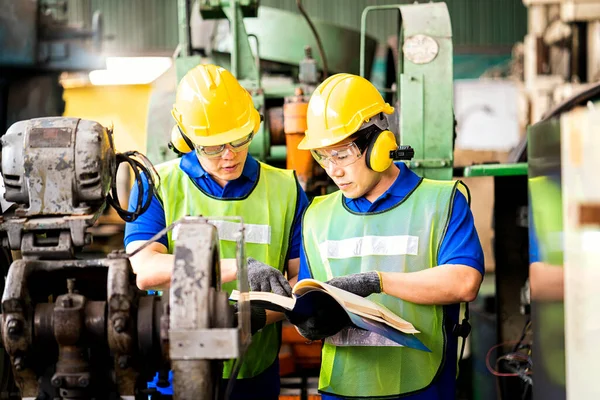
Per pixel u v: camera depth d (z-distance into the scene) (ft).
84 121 7.24
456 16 40.68
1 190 8.00
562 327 7.73
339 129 8.32
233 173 8.93
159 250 8.93
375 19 40.42
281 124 12.26
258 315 8.13
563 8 22.13
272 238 9.22
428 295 8.00
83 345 6.59
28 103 17.04
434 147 11.55
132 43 39.78
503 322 12.27
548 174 8.27
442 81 11.57
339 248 8.61
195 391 6.13
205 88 8.82
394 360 8.29
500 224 12.40
